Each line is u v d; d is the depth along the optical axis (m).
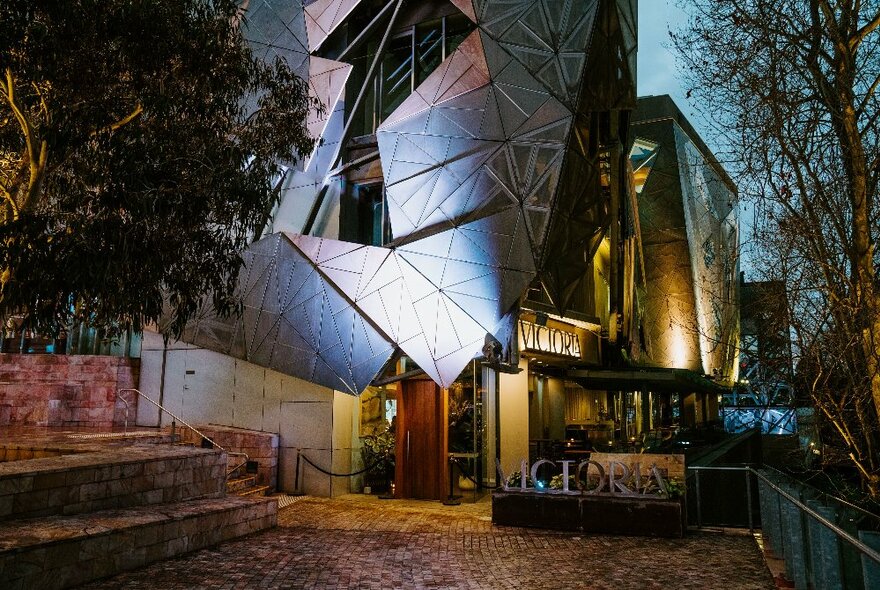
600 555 9.19
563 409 24.33
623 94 17.23
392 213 14.51
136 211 8.71
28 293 7.96
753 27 9.28
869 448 9.59
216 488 11.09
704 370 31.75
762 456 21.38
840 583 4.89
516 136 13.95
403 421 15.13
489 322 13.88
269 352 15.79
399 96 16.72
